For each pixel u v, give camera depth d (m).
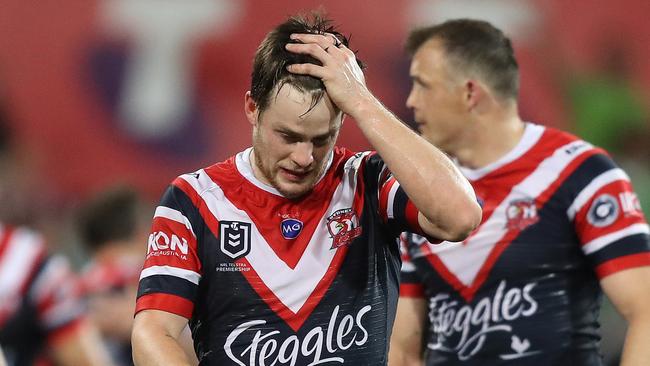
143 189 27.50
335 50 10.27
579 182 13.69
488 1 28.92
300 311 10.53
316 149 10.17
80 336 16.61
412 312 14.51
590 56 29.67
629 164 27.98
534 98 29.06
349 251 10.70
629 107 29.11
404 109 27.47
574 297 13.77
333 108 10.11
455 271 14.01
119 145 27.53
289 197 10.60
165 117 27.61
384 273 10.85
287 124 9.98
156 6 27.77
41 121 27.34
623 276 13.27
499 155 14.09
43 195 26.75
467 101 14.05
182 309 10.52
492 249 13.84
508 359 13.76
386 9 27.95
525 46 29.25
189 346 15.89
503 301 13.81
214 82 27.81
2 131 26.84
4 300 16.09
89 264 22.14
